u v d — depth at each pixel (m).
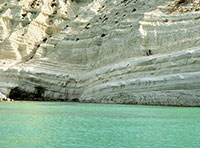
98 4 58.03
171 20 36.97
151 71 31.17
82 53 47.38
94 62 45.41
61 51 48.81
